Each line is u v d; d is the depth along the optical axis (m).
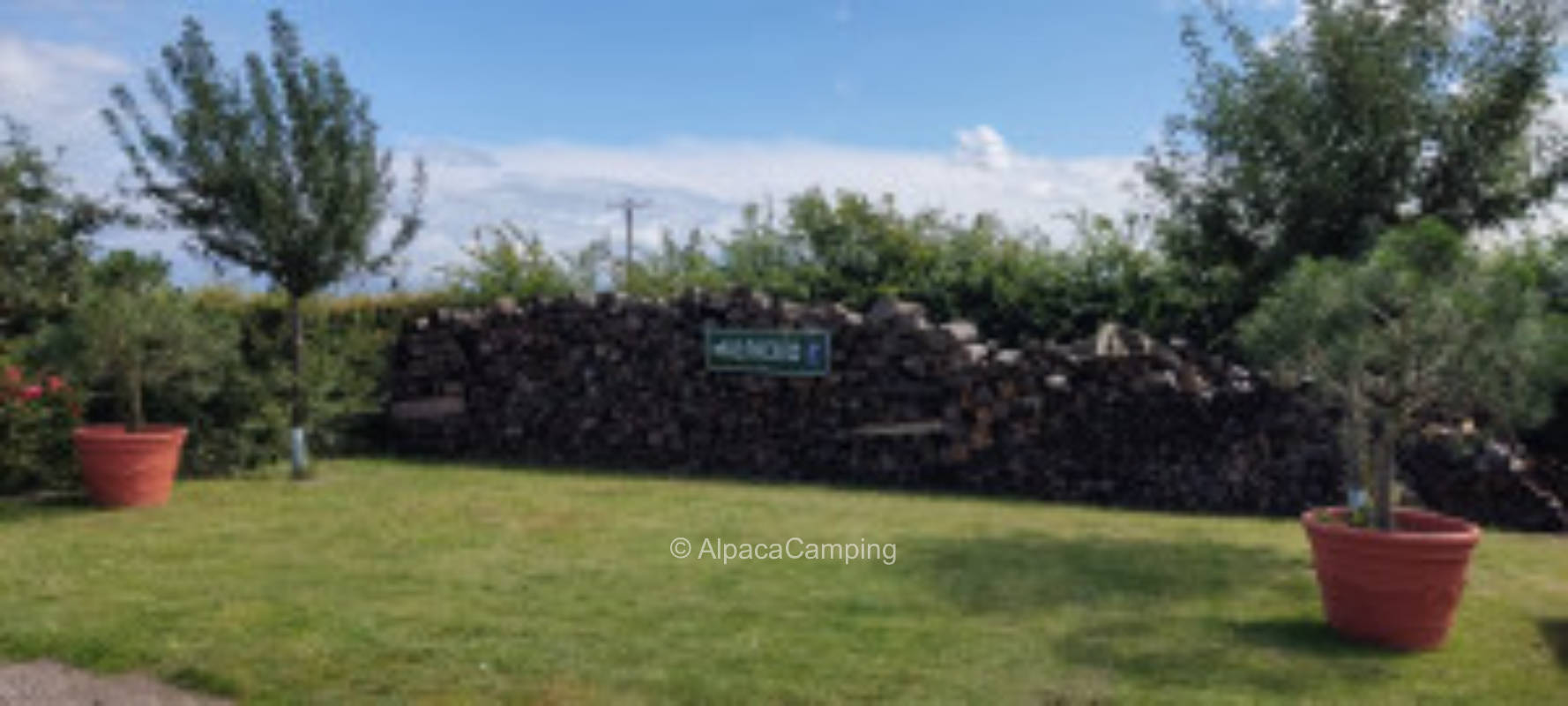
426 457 12.37
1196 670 4.73
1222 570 6.56
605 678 4.57
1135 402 9.38
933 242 13.20
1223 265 10.46
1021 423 9.80
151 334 9.13
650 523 7.95
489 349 12.36
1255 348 6.06
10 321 10.53
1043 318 11.63
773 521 8.13
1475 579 6.45
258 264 9.68
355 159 9.70
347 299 13.03
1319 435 8.79
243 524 7.84
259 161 9.33
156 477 8.73
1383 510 5.29
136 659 4.83
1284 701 4.39
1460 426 8.65
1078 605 5.75
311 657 4.80
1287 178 9.19
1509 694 4.50
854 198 13.52
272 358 11.09
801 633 5.19
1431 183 9.03
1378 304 5.29
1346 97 8.95
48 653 4.93
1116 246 11.66
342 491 9.48
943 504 9.21
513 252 14.23
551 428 12.09
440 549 6.98
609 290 12.00
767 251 14.01
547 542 7.23
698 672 4.64
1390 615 5.04
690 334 11.45
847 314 10.73
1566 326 5.14
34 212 10.27
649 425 11.61
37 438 9.21
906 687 4.50
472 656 4.81
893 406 10.41
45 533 7.52
